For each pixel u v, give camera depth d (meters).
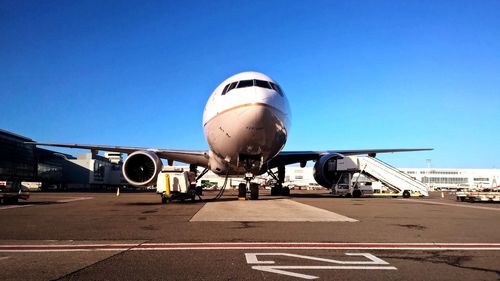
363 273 5.30
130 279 4.97
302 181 108.75
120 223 10.94
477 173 112.25
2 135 66.94
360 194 30.84
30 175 78.62
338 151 27.52
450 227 10.24
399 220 11.90
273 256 6.38
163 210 15.53
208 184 84.06
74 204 20.30
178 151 24.58
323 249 6.99
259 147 19.25
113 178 92.75
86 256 6.39
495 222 11.55
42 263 5.88
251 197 22.33
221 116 18.80
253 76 19.33
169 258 6.23
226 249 6.98
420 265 5.77
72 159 90.31
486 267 5.66
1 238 8.27
